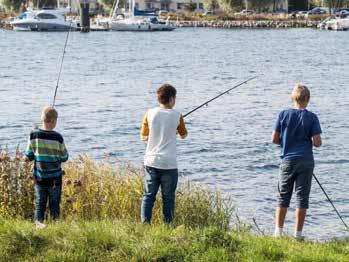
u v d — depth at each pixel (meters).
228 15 137.62
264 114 33.88
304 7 153.88
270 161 23.92
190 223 12.60
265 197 18.75
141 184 13.30
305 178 11.38
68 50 78.12
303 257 9.34
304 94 11.43
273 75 53.09
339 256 9.64
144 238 9.59
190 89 43.72
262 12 144.25
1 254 9.25
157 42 92.94
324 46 86.12
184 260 9.09
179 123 11.02
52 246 9.45
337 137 27.92
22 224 10.28
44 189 10.98
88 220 12.00
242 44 89.88
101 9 152.38
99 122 31.44
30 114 33.31
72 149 26.00
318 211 17.16
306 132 11.36
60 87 44.25
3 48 80.06
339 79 50.16
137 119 32.41
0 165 12.64
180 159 24.14
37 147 10.97
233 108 35.56
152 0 164.12
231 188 19.95
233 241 9.57
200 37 103.81
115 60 66.00
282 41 95.69
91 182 13.30
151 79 49.72
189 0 163.25
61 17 113.25
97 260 9.16
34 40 93.75
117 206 12.89
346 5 144.50
